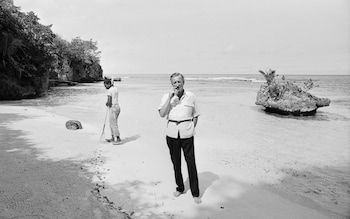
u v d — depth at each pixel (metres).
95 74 63.31
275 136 9.53
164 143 7.81
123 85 55.41
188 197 4.21
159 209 3.78
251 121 12.91
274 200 4.36
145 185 4.57
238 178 5.35
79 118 12.28
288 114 15.15
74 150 6.36
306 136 9.55
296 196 4.68
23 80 23.22
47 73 27.34
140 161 5.86
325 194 4.80
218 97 26.34
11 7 21.77
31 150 6.14
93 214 3.43
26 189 4.00
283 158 6.89
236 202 4.20
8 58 21.91
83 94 27.92
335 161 6.70
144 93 30.97
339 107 19.02
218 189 4.70
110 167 5.35
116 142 7.41
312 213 3.94
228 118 13.74
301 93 15.77
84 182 4.47
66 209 3.50
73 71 55.06
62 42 48.41
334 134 9.95
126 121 11.99
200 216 3.66
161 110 3.94
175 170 4.17
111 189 4.32
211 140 8.79
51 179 4.46
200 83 67.44
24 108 14.02
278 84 16.12
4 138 7.16
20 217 3.21
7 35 20.94
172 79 3.87
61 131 8.36
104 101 20.61
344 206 4.32
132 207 3.78
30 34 23.45
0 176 4.43
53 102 19.72
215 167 6.01
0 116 10.87
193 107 3.96
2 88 20.56
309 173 5.85
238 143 8.39
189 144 3.98
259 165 6.29
